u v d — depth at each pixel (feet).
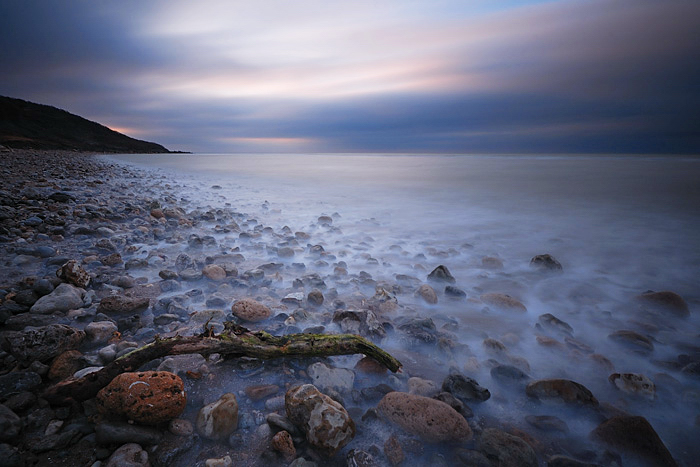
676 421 6.73
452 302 12.34
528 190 42.73
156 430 5.74
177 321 9.89
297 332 9.53
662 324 10.94
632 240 20.84
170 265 15.16
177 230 22.17
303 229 23.86
